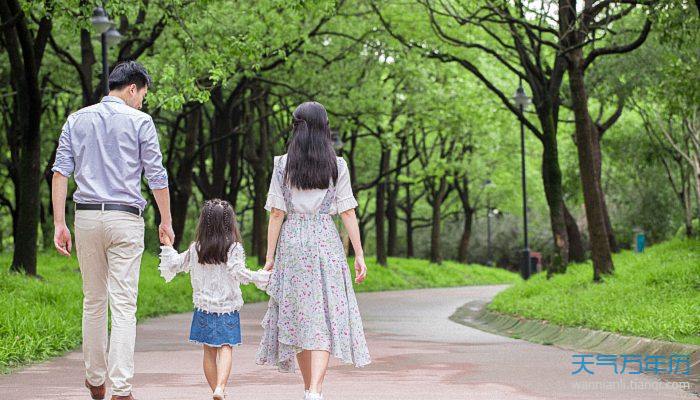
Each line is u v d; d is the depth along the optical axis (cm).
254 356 1058
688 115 1884
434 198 4694
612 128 3250
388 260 4459
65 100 2983
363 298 2988
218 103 2722
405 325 1748
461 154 4369
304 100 2844
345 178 590
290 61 2484
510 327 1631
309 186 580
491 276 4862
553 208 2112
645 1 1472
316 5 1748
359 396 700
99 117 620
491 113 3092
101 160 614
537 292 1939
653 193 3753
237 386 770
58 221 613
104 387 648
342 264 587
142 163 624
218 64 1652
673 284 1475
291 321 579
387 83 3303
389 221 4834
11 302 1166
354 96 2836
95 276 624
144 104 2047
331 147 590
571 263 2309
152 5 2039
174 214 3053
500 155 4425
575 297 1633
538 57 2062
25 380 800
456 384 781
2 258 2380
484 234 6069
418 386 767
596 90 2450
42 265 2284
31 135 1723
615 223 3950
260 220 3102
